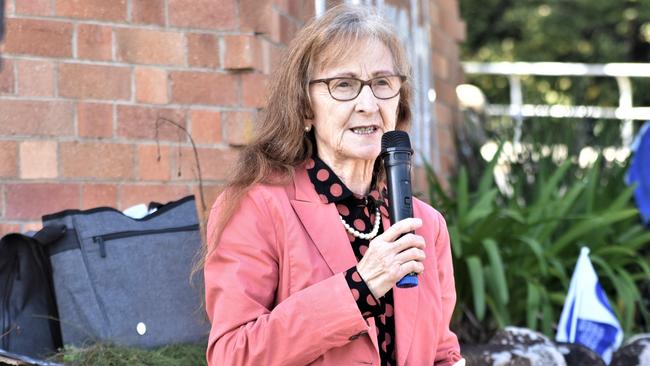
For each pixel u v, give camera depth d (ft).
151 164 13.97
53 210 13.48
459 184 18.04
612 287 18.72
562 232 19.02
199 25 14.21
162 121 14.03
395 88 9.03
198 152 14.16
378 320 8.90
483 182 18.84
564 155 22.40
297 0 15.80
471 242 16.99
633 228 19.57
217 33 14.26
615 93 43.68
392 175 8.52
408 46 19.99
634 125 33.81
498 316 16.43
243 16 14.34
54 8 13.57
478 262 16.25
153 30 14.03
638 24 53.57
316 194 9.02
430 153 21.02
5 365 9.71
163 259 11.76
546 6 53.93
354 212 9.09
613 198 20.25
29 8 13.47
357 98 8.81
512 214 17.02
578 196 19.08
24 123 13.41
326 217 8.92
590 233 18.33
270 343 8.18
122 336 11.44
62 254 11.48
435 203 17.92
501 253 17.47
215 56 14.26
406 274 8.12
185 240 11.90
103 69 13.79
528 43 54.13
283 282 8.66
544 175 20.61
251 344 8.21
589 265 15.10
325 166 9.12
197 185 14.16
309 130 9.20
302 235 8.77
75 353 11.11
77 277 11.45
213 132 14.23
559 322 16.71
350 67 8.81
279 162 9.09
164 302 11.68
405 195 8.45
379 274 8.13
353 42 8.82
